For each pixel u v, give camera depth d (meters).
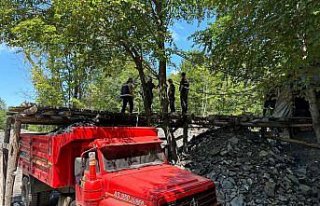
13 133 10.21
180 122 15.91
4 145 11.18
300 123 14.39
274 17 5.90
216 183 10.95
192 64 13.34
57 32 10.48
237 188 10.45
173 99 16.30
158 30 12.83
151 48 12.60
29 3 11.14
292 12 5.61
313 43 5.37
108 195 6.32
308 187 10.52
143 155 7.45
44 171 8.48
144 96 14.81
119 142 7.08
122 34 11.86
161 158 7.77
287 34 5.95
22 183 10.73
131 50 13.24
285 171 11.48
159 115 15.00
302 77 7.04
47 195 9.98
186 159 13.81
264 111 16.81
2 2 10.98
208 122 15.58
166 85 15.17
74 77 17.30
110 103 26.31
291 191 10.32
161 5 13.33
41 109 10.75
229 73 8.62
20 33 10.20
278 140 14.36
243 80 8.66
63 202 8.26
